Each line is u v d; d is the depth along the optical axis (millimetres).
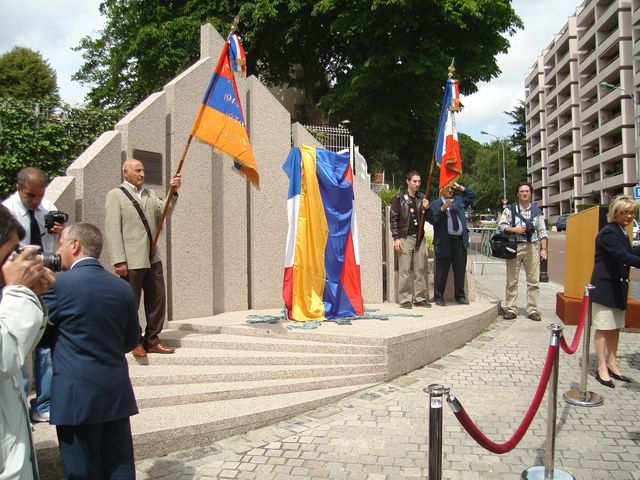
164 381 5062
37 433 3936
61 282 2848
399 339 6020
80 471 2814
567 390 5523
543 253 8711
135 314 3158
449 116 7984
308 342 6004
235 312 7648
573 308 7996
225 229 7645
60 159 9469
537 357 6707
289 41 19078
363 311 7555
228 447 4293
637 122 34938
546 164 77312
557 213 75375
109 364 2895
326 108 20234
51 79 30656
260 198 8078
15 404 2311
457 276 8672
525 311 9734
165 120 6828
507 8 18547
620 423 4715
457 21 17375
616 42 52875
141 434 4039
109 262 5961
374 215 8875
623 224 5555
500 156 61219
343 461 4035
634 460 4039
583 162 62531
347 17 17984
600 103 56750
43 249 4418
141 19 20312
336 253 7438
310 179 7375
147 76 19781
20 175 4273
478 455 4141
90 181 5730
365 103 19609
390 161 27609
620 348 7000
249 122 8078
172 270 6793
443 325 6801
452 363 6531
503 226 8758
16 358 2180
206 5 19094
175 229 6828
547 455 3760
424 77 18797
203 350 5832
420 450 4215
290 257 7172
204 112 5582
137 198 5375
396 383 5801
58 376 2799
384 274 9633
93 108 10312
